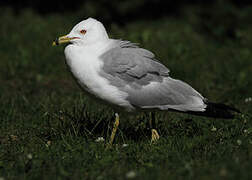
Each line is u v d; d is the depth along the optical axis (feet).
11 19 82.43
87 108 41.70
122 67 33.22
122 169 29.50
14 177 29.12
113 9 84.33
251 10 78.43
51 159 31.63
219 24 75.97
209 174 26.66
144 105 34.17
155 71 34.14
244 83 50.44
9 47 64.03
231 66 56.65
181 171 27.73
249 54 61.67
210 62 58.80
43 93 49.73
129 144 34.37
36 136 37.37
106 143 34.86
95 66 33.12
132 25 81.10
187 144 32.89
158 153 31.96
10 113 42.39
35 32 71.31
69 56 33.94
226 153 30.89
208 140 34.22
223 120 39.78
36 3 91.66
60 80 54.03
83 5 87.76
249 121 38.93
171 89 34.50
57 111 41.91
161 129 37.99
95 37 34.01
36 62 58.03
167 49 60.75
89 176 28.63
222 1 79.20
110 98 33.65
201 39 72.18
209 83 51.62
